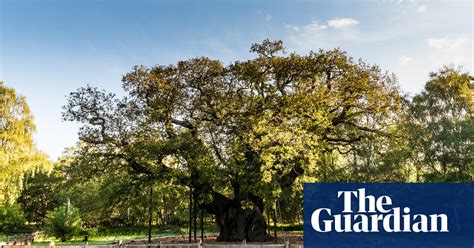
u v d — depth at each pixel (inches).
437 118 1557.6
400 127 1396.4
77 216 1445.6
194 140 1085.8
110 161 1091.9
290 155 986.1
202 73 1168.8
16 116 1641.2
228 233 1244.5
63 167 1153.4
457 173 1424.7
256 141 1051.3
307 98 1113.4
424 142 1477.6
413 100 1612.9
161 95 1117.7
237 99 1168.8
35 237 1454.2
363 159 1492.4
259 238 1224.2
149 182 1075.9
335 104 1185.4
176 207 1344.7
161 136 1116.5
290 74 1187.9
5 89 1638.8
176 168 1059.9
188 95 1163.3
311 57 1162.0
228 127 1106.1
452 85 1569.9
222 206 1246.9
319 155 1111.6
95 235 1561.3
